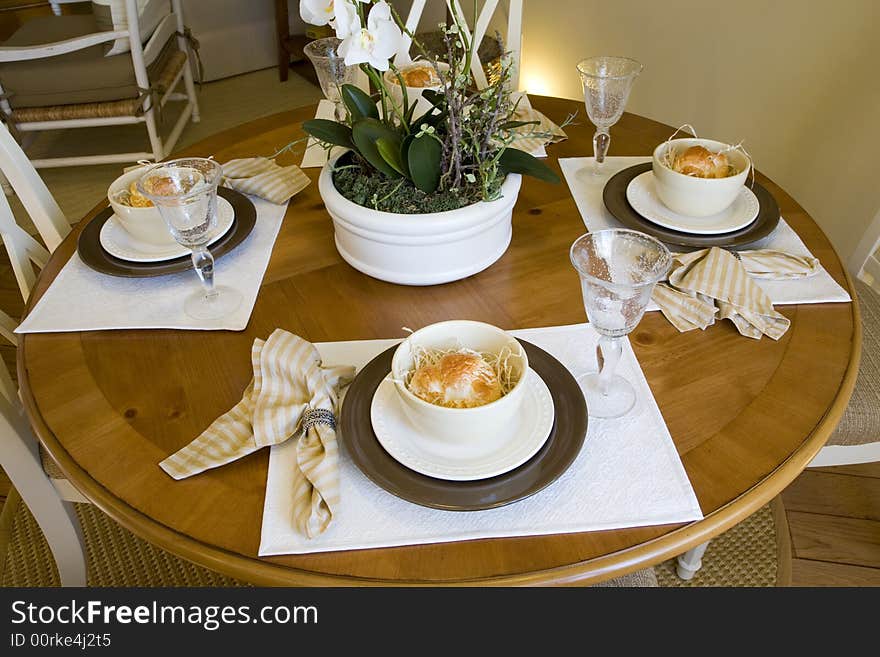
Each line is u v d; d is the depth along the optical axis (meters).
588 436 0.78
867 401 1.17
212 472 0.76
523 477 0.71
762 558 1.50
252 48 3.78
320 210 1.20
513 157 1.01
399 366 0.73
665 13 2.18
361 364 0.88
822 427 0.78
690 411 0.81
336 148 1.34
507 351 0.74
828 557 1.53
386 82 1.33
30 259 1.25
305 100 3.53
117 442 0.80
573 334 0.92
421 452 0.73
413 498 0.68
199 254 0.97
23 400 0.86
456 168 0.97
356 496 0.73
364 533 0.69
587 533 0.69
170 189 1.02
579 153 1.34
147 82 2.62
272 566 0.67
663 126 1.43
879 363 1.22
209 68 3.70
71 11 3.48
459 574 0.65
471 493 0.69
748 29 1.92
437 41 2.10
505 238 1.06
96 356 0.91
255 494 0.74
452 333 0.76
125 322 0.96
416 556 0.67
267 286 1.03
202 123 3.31
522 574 0.65
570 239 1.10
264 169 1.25
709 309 0.93
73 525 1.21
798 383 0.84
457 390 0.71
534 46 2.84
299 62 3.90
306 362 0.82
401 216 0.92
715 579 1.47
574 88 2.72
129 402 0.85
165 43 2.88
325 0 0.84
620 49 2.42
